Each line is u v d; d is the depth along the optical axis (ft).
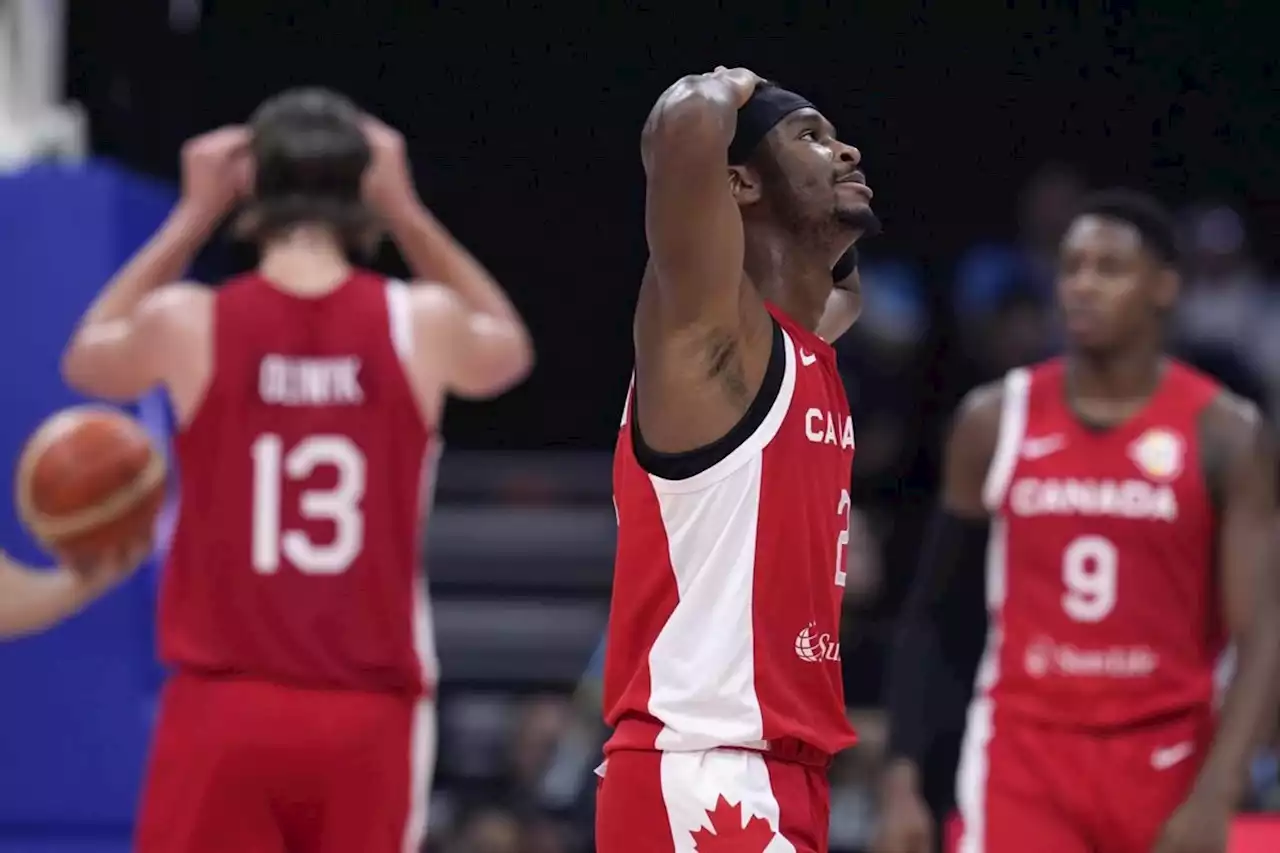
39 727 51.19
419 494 40.63
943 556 49.26
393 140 44.96
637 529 28.25
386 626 39.40
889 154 91.50
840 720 28.99
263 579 38.96
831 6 90.17
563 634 84.07
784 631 27.84
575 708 70.79
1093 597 46.29
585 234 92.12
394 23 89.45
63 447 36.50
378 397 40.16
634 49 90.22
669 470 27.73
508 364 42.68
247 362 39.81
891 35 90.79
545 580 86.69
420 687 39.78
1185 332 86.69
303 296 40.45
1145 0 90.74
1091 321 46.91
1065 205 85.66
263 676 38.45
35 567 51.72
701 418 27.50
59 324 51.96
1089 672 45.93
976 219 91.15
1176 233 47.67
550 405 93.45
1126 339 46.98
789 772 27.94
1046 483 47.09
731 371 27.50
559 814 67.77
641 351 27.78
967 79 91.15
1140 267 46.98
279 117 41.34
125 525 36.60
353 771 38.63
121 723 51.11
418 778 39.81
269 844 38.52
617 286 92.48
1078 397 47.67
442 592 86.48
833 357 29.40
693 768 27.45
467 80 90.33
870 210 29.58
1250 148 91.20
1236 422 46.29
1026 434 47.75
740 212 28.91
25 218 52.08
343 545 39.45
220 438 39.65
